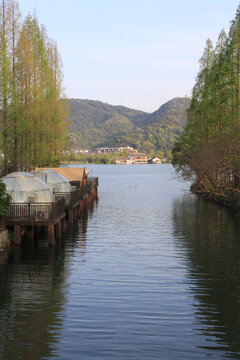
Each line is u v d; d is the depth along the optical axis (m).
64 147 59.53
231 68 43.81
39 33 48.75
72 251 21.86
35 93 43.25
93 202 49.69
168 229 29.52
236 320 12.31
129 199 53.72
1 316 12.55
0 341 10.86
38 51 47.38
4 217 22.55
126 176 129.12
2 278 16.73
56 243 24.02
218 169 45.59
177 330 11.59
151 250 22.27
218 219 34.56
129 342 10.82
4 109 34.66
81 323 12.02
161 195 60.28
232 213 38.41
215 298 14.27
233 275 17.23
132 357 10.04
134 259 20.08
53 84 56.28
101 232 28.11
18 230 22.91
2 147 36.62
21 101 40.19
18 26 37.19
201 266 18.77
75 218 34.12
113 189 73.62
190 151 61.66
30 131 40.84
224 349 10.48
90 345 10.65
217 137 46.91
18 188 25.55
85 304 13.60
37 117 43.44
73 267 18.45
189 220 34.12
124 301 13.88
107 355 10.13
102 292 14.86
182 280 16.48
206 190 53.28
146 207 44.00
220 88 47.06
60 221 25.86
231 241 24.88
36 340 10.91
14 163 39.09
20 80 39.25
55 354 10.17
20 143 41.91
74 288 15.33
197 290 15.15
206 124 56.75
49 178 35.25
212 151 45.75
